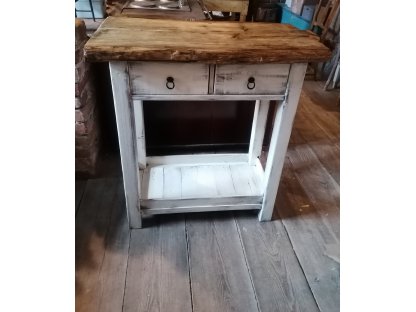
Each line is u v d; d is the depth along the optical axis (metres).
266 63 0.97
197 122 1.78
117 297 1.10
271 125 1.83
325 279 1.21
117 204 1.49
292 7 3.55
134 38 0.98
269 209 1.40
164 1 2.36
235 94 1.04
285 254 1.30
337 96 2.87
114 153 1.84
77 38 1.33
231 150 1.92
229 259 1.26
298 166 1.86
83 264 1.21
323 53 0.97
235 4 3.17
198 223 1.41
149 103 1.67
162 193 1.37
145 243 1.30
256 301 1.12
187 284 1.16
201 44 0.96
